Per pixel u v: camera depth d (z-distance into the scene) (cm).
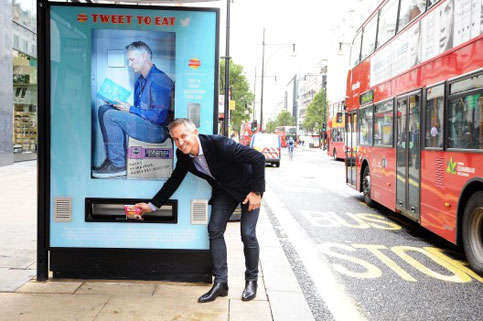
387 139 954
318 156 4734
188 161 424
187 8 455
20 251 584
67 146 457
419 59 756
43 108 453
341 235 802
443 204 654
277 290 474
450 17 629
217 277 433
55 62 451
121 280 471
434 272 580
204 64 460
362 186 1221
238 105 6219
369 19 1131
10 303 406
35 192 1174
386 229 860
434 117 690
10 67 1919
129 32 454
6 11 1853
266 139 2758
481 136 538
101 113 456
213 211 436
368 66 1128
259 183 418
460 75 596
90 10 450
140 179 461
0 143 1877
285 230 840
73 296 425
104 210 466
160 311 396
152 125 459
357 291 503
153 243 465
